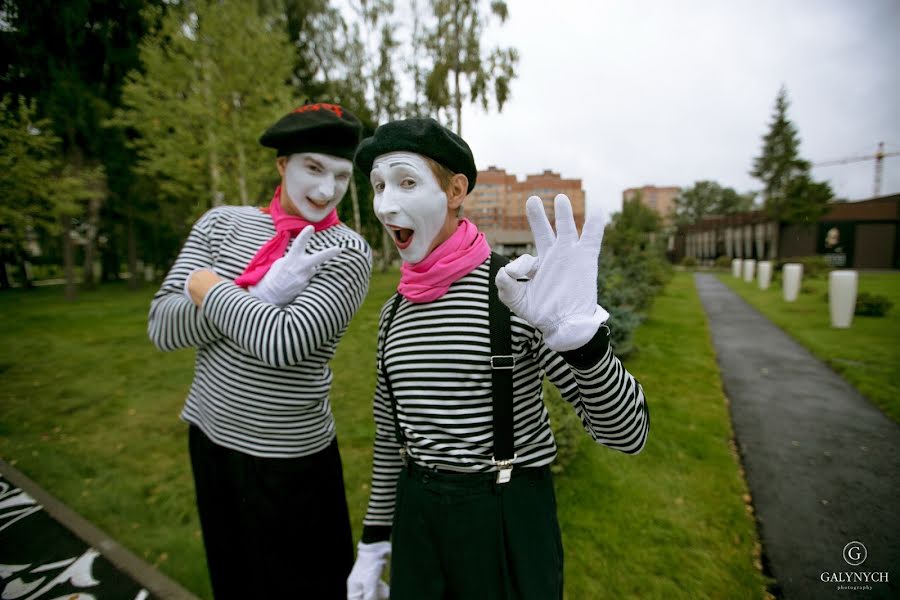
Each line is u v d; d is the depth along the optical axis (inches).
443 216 42.3
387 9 643.5
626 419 36.0
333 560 61.8
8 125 218.1
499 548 39.9
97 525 104.6
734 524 101.2
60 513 107.3
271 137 54.4
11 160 217.8
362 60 677.3
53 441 152.1
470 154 43.4
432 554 42.4
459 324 40.9
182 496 116.7
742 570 87.7
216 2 313.0
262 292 49.5
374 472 53.4
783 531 99.3
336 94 660.1
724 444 139.2
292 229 56.3
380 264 1050.1
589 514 105.1
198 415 58.9
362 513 107.3
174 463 135.5
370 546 52.1
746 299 533.0
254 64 318.3
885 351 249.0
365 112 700.7
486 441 40.6
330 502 61.0
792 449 137.9
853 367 220.4
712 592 82.7
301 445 56.2
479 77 575.8
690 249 1854.1
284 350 46.4
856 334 298.7
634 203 880.3
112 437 154.9
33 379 225.0
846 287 319.0
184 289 56.2
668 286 668.7
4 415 176.6
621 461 128.7
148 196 732.7
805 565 89.1
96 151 574.6
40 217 250.8
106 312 478.9
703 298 549.3
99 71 490.9
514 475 40.9
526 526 40.4
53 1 375.9
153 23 328.5
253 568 56.6
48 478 126.6
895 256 1240.2
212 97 312.2
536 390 42.0
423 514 42.8
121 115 331.9
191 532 101.8
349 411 172.2
